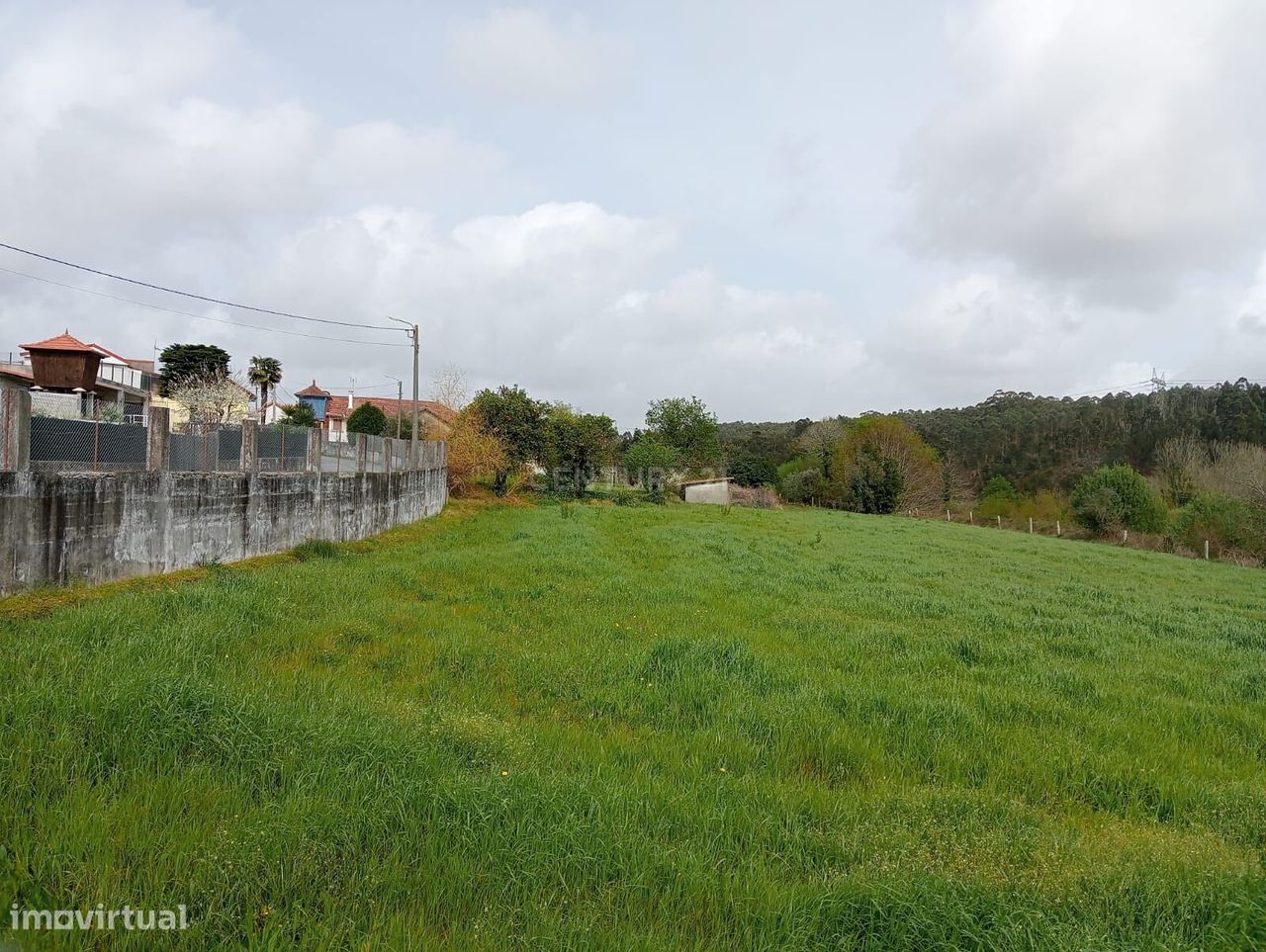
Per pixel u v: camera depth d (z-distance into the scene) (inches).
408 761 163.9
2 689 177.9
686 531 911.7
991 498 1900.8
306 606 336.5
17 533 351.3
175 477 456.4
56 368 834.8
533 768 172.7
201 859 118.0
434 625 335.0
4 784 135.4
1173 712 265.9
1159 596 618.2
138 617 276.7
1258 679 315.3
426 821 137.6
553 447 1459.2
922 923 114.1
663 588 475.8
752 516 1392.7
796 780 189.6
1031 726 242.5
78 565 385.4
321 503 636.7
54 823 124.7
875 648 343.3
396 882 118.7
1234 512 1151.6
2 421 347.3
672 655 288.2
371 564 510.9
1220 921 121.6
